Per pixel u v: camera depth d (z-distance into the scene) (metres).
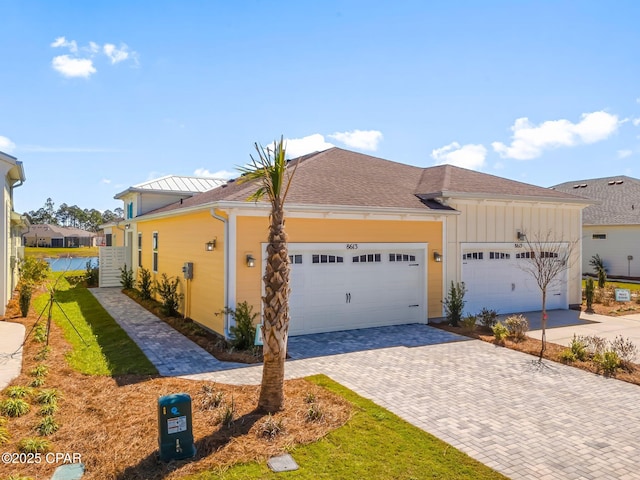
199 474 4.54
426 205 13.17
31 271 17.56
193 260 12.72
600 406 6.65
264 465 4.72
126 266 21.73
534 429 5.79
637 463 4.93
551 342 10.72
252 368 8.36
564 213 16.00
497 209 14.44
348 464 4.75
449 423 5.93
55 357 8.78
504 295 14.72
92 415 6.05
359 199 12.28
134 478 4.46
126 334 11.17
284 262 6.20
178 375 7.88
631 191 28.58
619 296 16.55
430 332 11.69
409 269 12.80
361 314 12.08
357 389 7.23
